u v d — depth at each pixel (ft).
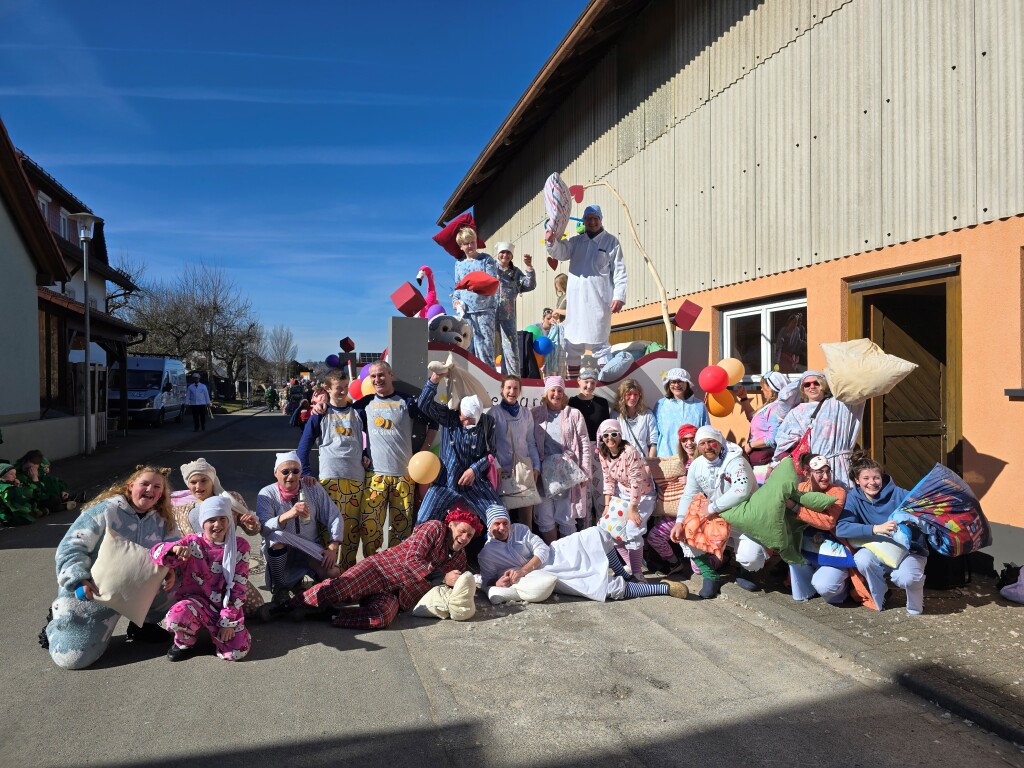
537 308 48.24
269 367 217.36
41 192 68.13
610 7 31.53
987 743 9.76
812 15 22.12
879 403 20.88
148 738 9.67
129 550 12.13
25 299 39.70
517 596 16.20
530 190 49.11
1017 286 16.16
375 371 17.66
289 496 15.57
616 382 21.59
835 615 14.65
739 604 16.06
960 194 17.43
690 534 16.49
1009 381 16.37
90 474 37.17
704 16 27.68
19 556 20.12
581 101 39.47
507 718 10.41
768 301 24.85
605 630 14.30
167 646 13.25
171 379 84.17
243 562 13.04
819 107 21.85
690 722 10.32
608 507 18.08
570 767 9.08
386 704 10.83
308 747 9.48
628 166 33.96
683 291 29.32
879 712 10.68
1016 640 13.11
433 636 13.94
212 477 14.57
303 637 13.85
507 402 18.48
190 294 144.97
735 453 16.31
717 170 26.96
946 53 17.76
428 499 16.93
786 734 9.98
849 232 20.74
